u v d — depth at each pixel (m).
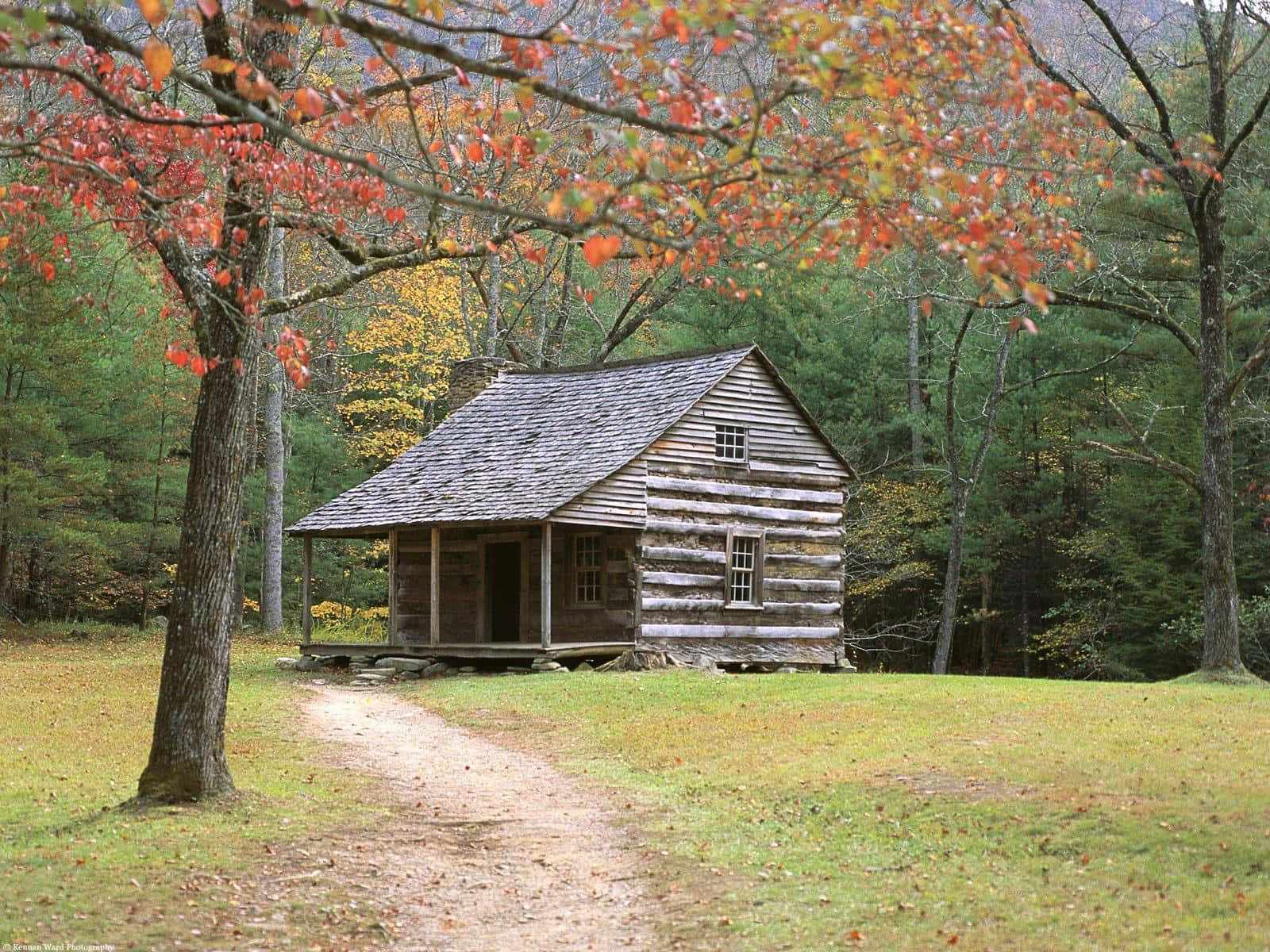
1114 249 26.36
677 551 25.08
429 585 27.55
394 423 45.56
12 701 18.98
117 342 35.34
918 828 10.82
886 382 37.50
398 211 10.45
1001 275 7.21
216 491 11.86
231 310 10.74
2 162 16.89
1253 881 8.55
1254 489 29.45
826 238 7.98
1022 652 37.97
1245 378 21.03
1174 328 21.84
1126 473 32.25
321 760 15.29
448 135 10.12
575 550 25.81
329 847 10.94
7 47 6.48
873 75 7.30
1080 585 34.66
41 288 30.42
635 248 7.26
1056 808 10.82
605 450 25.31
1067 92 9.02
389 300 42.03
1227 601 20.64
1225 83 20.38
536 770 15.02
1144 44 29.02
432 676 24.25
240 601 36.91
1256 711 15.89
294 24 9.44
